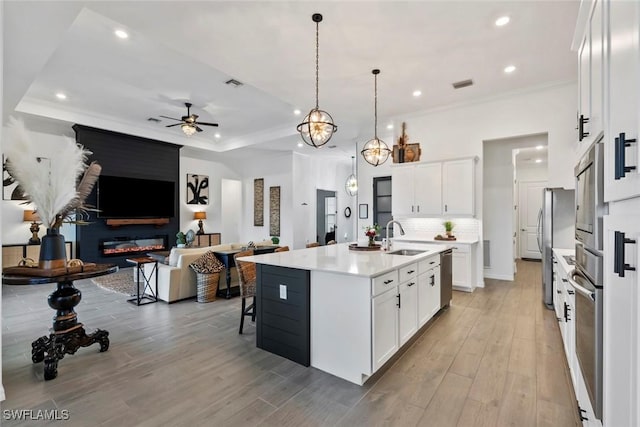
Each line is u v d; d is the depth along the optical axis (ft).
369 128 22.30
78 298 9.00
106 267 9.31
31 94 17.58
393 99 16.87
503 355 9.12
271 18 9.73
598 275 4.35
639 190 2.73
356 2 9.09
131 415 6.49
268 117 21.84
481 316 12.52
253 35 10.65
